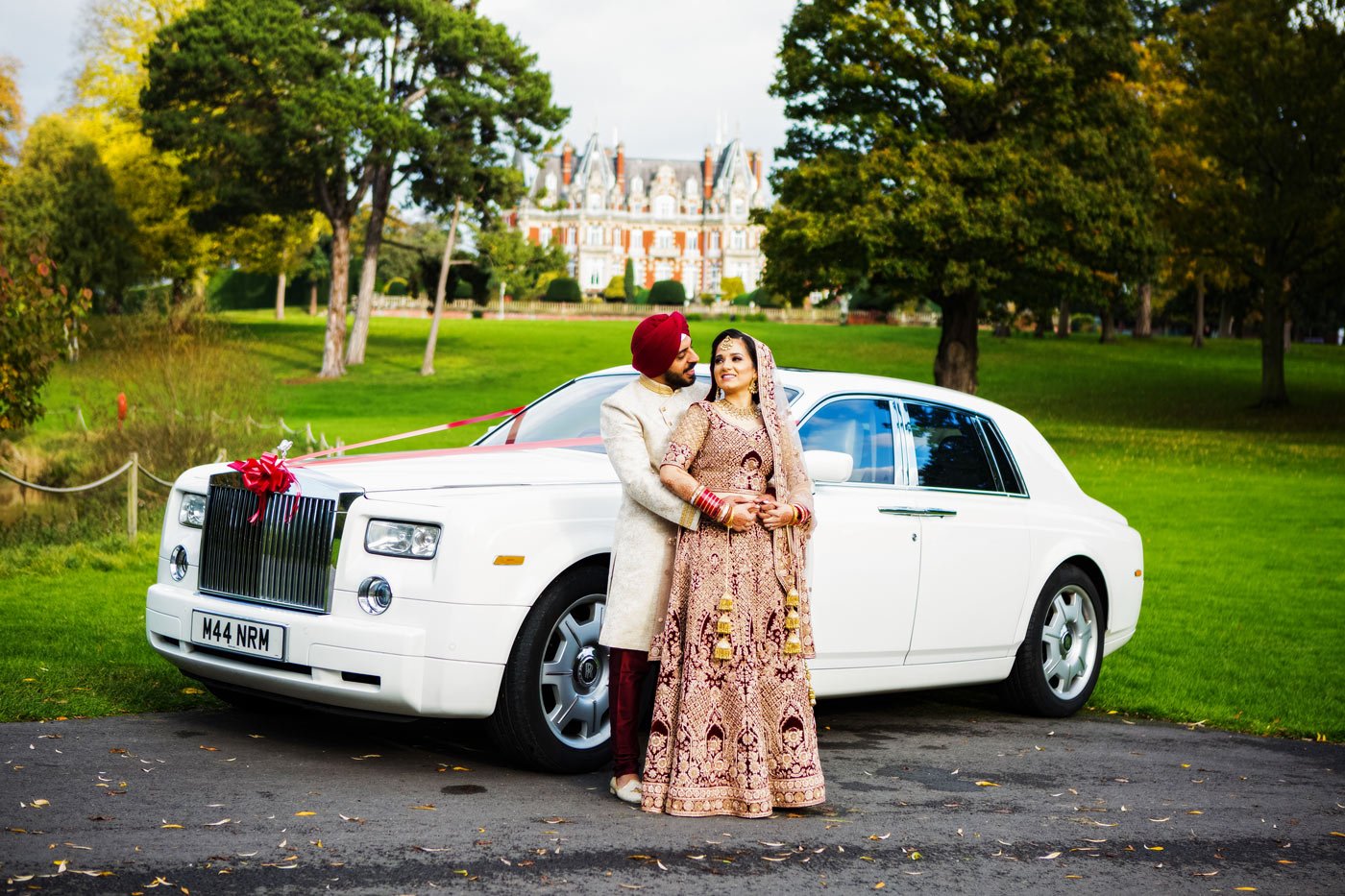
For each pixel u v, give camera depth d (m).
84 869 3.58
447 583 4.71
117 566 10.95
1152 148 37.12
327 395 41.53
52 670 6.50
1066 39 30.61
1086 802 4.89
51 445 19.27
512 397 41.88
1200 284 57.47
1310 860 4.25
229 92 42.97
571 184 164.38
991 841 4.29
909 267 29.53
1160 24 58.88
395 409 37.81
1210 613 10.45
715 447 4.54
